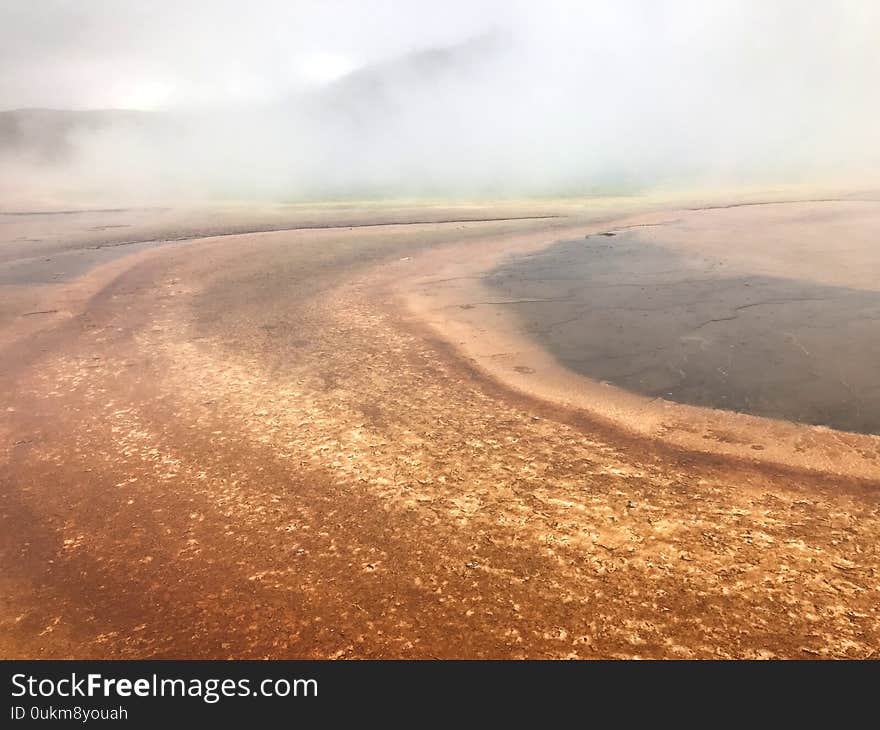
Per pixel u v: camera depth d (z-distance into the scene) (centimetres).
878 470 502
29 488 530
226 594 394
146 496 509
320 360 802
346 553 426
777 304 975
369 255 1534
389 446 569
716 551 411
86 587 408
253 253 1598
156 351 860
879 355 757
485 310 1025
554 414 630
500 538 434
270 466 543
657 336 867
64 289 1252
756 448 550
